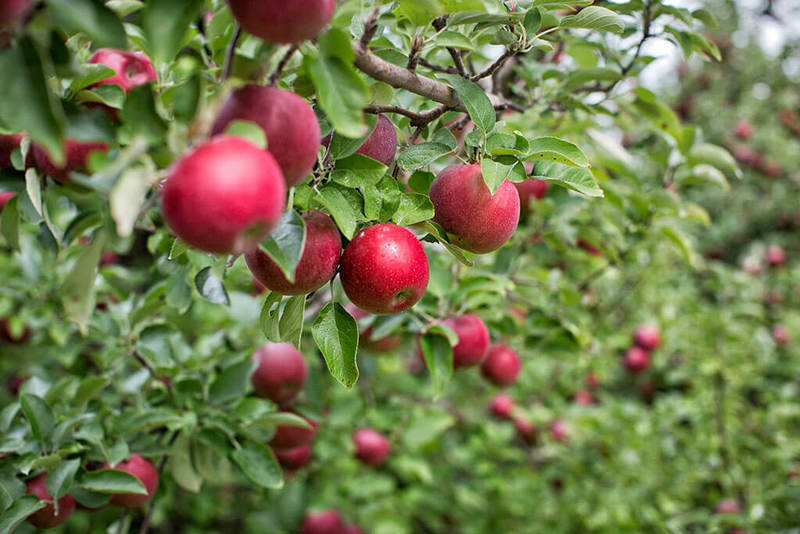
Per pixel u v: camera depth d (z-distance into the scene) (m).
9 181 1.70
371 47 1.98
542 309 3.23
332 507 4.52
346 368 1.62
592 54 3.03
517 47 1.79
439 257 3.00
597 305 4.69
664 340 5.16
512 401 5.04
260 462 2.39
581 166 1.72
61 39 1.17
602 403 5.53
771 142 7.57
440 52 2.81
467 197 1.73
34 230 3.12
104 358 2.60
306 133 1.28
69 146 1.42
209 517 4.88
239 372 2.57
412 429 4.06
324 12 1.19
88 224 2.02
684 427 5.45
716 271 5.22
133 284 3.97
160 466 2.54
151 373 2.59
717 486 4.54
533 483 4.84
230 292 3.17
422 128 1.81
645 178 3.44
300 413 2.88
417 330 2.56
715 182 3.25
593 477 4.75
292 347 2.79
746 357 5.08
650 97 2.84
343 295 2.79
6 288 3.59
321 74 1.25
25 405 2.05
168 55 1.20
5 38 1.05
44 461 1.93
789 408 4.78
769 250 6.71
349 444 3.78
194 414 2.39
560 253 3.93
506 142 1.75
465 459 4.92
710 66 8.65
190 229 1.06
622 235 3.37
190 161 1.06
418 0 1.36
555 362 5.24
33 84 1.03
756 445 4.50
